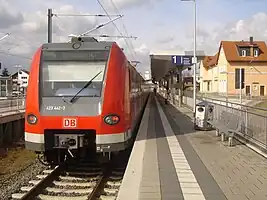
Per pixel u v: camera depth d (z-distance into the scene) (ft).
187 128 56.54
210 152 34.94
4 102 86.53
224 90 228.63
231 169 27.63
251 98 168.35
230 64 221.46
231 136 38.81
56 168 36.60
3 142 68.39
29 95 33.22
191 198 20.29
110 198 27.84
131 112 40.16
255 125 36.35
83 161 39.96
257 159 31.48
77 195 29.27
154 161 30.68
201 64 295.07
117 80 33.65
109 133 32.35
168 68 162.30
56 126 32.19
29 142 32.99
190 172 26.66
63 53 34.71
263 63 221.05
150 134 48.88
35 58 34.73
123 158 41.96
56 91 33.32
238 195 20.80
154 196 20.74
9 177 37.52
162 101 173.78
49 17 75.25
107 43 35.42
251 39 224.74
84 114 32.12
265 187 22.53
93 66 34.12
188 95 122.62
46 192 29.86
